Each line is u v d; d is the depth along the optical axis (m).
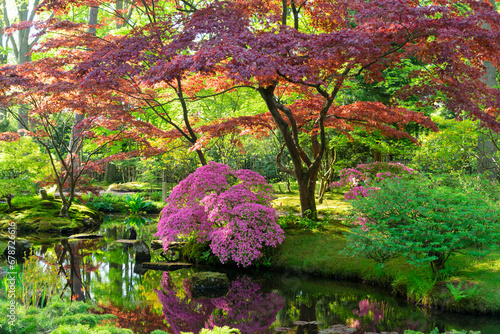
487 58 8.09
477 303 5.84
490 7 7.78
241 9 8.91
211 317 6.06
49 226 14.00
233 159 22.56
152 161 21.53
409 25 6.81
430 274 6.74
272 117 11.12
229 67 6.02
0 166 14.23
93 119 12.66
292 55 7.15
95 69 7.20
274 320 5.87
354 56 7.35
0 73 8.43
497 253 7.18
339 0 9.44
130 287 7.62
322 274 8.14
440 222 6.49
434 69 8.67
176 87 11.85
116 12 11.55
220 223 9.23
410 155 16.89
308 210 10.60
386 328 5.39
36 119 14.09
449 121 12.54
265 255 9.05
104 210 20.09
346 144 17.38
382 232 6.71
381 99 15.69
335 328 5.45
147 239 12.58
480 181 9.69
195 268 9.19
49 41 9.95
